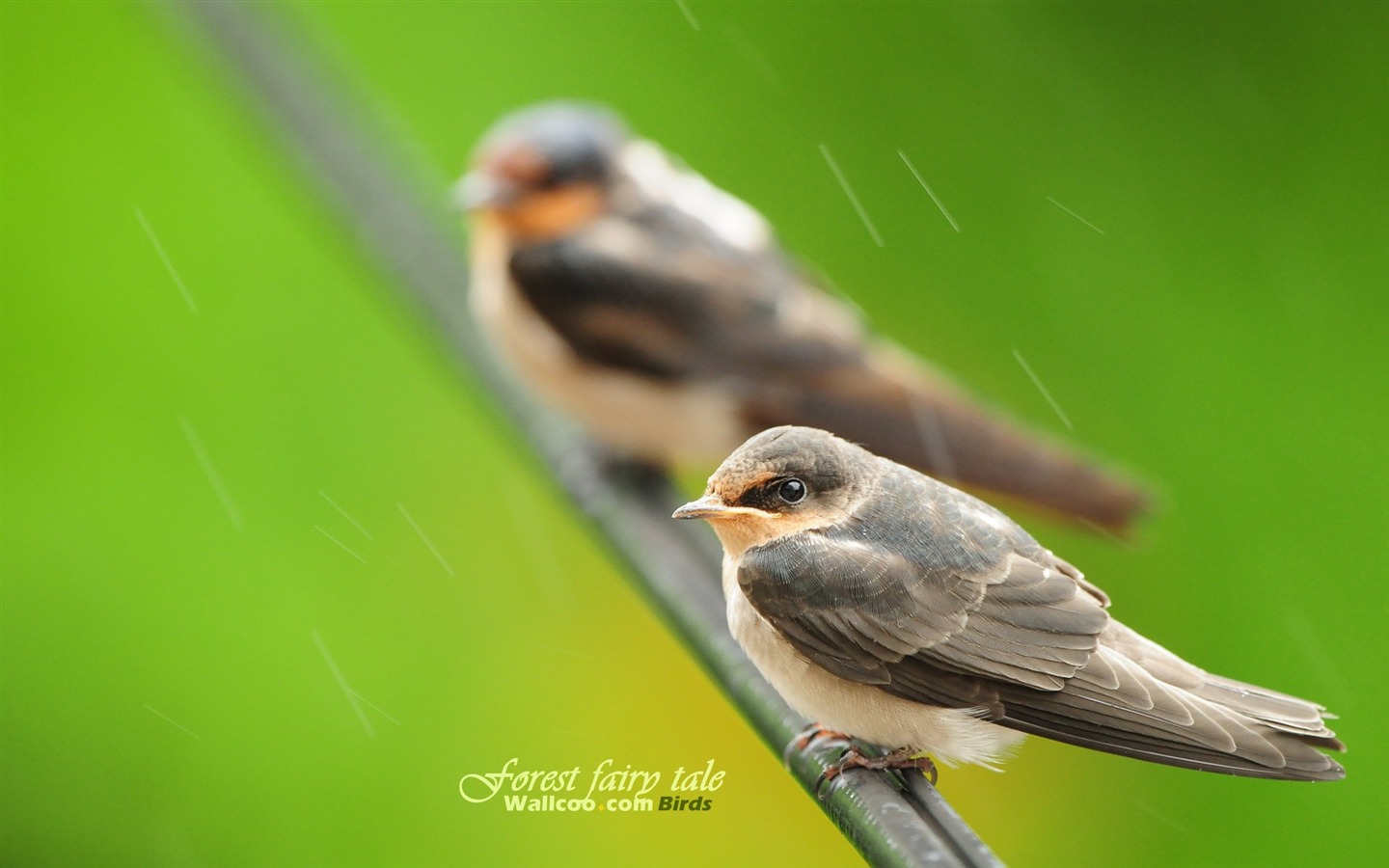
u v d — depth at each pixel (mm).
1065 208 13203
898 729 7223
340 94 11609
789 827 11828
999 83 13609
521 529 12672
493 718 12188
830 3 14023
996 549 7316
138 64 14305
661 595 8250
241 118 11609
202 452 12969
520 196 11703
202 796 11914
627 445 11883
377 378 13188
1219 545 12078
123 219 13820
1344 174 13023
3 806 11914
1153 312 12797
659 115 14062
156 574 12500
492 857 11805
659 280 11656
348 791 11914
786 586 7180
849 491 7406
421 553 12641
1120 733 6875
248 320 13453
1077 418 12703
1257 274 12828
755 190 13820
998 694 7059
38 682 12219
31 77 14227
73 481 12828
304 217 13680
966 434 10875
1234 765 6637
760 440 7516
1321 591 11820
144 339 13375
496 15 14445
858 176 13656
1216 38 13414
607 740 12156
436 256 10766
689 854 11844
